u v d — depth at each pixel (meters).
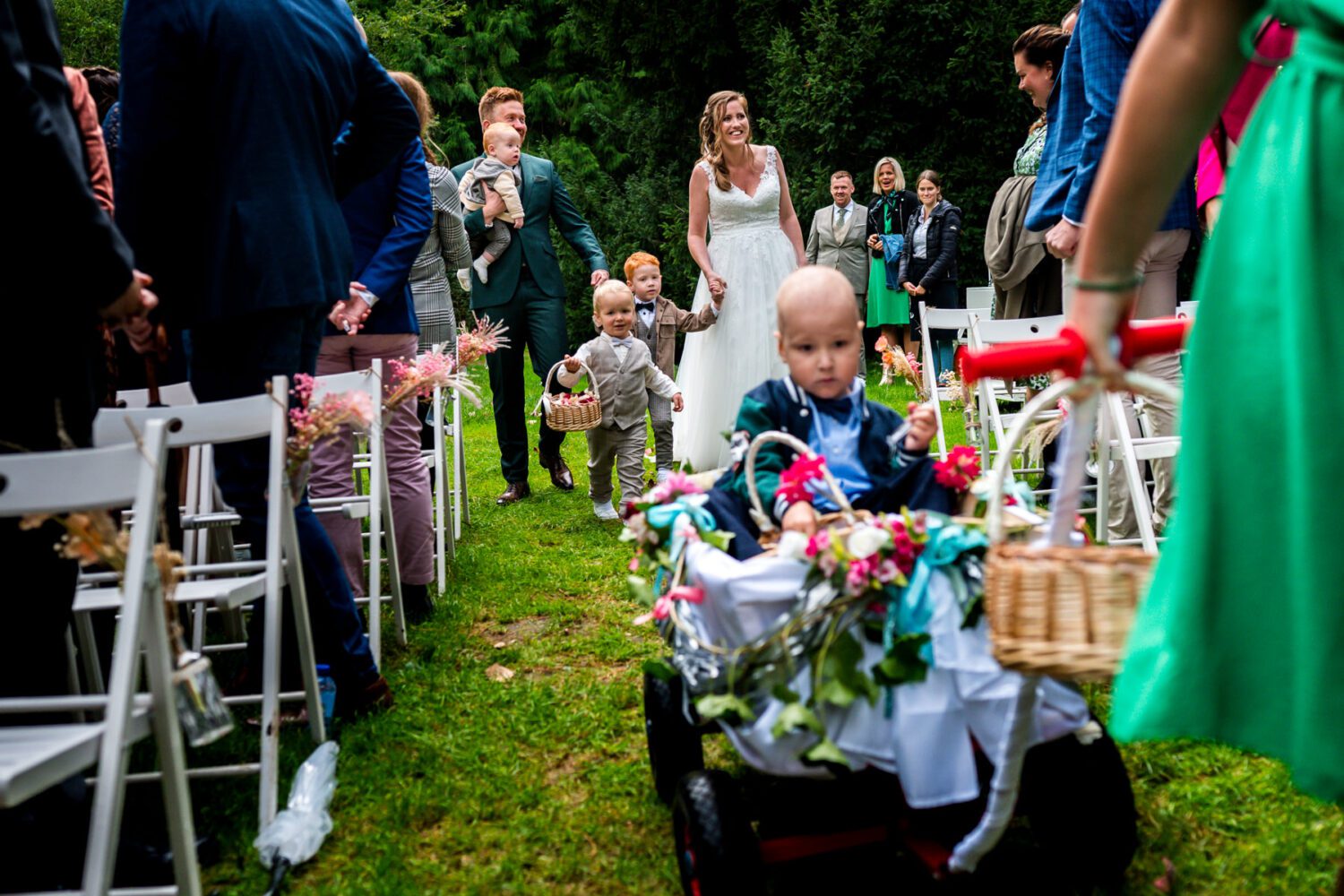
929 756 2.24
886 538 2.24
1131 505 5.27
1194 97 1.52
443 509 5.33
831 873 2.65
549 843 2.89
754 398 2.99
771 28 18.06
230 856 2.89
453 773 3.31
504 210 7.22
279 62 3.36
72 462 2.32
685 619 2.52
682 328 6.86
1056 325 5.28
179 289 3.47
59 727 2.24
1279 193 1.43
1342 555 1.36
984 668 2.25
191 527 3.89
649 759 3.32
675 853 2.79
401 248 4.55
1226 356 1.47
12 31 2.32
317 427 3.33
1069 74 4.89
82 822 2.87
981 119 16.44
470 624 4.75
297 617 3.38
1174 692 1.48
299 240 3.38
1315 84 1.41
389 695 3.80
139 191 3.29
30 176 2.37
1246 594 1.46
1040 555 1.69
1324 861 2.57
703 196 6.84
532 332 7.42
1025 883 2.54
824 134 16.70
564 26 25.61
